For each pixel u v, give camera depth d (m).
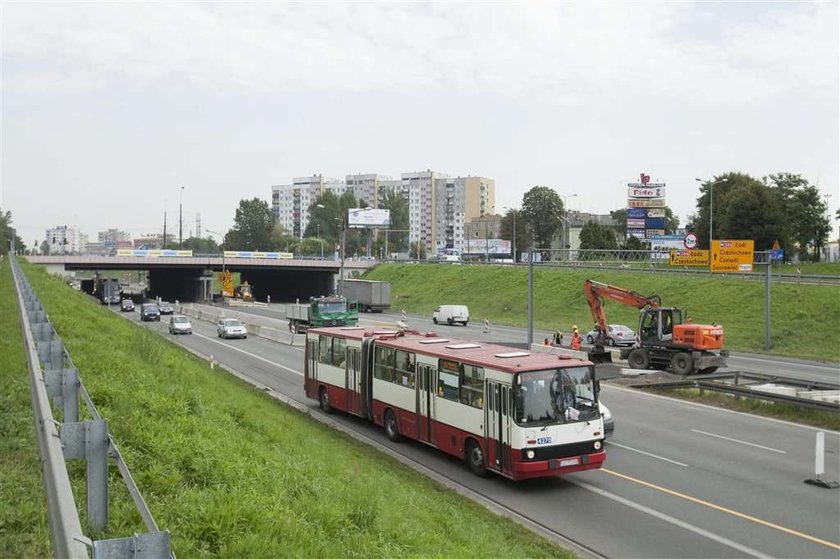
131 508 7.33
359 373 22.23
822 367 36.72
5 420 10.41
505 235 141.00
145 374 15.01
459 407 17.22
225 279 106.50
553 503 14.68
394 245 187.12
